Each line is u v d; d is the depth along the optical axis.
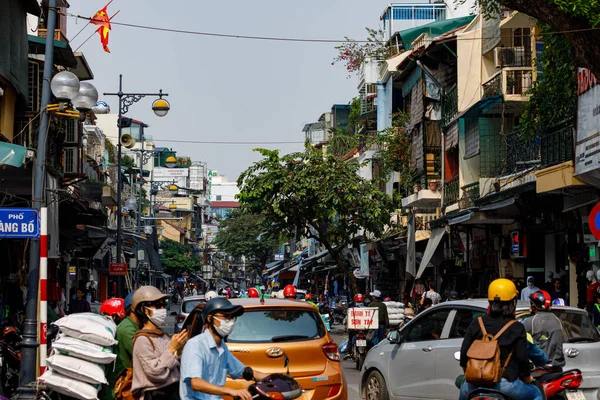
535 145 21.05
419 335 10.55
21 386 11.62
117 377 7.20
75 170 26.08
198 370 5.89
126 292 47.16
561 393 8.22
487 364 6.64
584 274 19.17
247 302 9.33
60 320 7.24
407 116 33.78
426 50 28.20
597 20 11.06
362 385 11.67
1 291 19.89
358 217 31.47
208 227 120.19
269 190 30.97
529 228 22.02
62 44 21.95
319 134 68.31
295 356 8.88
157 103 30.53
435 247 26.70
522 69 22.84
